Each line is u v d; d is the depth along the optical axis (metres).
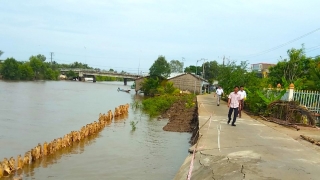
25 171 10.74
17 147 13.86
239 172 6.19
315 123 15.24
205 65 78.12
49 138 15.98
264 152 8.29
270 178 5.87
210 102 27.59
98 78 145.88
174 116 26.16
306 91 16.25
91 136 17.25
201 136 10.46
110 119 23.83
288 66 26.16
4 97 35.56
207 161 7.36
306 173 6.41
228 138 10.29
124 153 13.76
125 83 109.94
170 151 14.33
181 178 6.78
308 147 9.57
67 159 12.50
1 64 82.44
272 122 15.77
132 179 10.38
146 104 35.06
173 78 58.03
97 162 12.23
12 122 19.83
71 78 113.75
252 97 19.47
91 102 38.34
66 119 22.69
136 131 19.38
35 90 51.19
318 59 24.98
